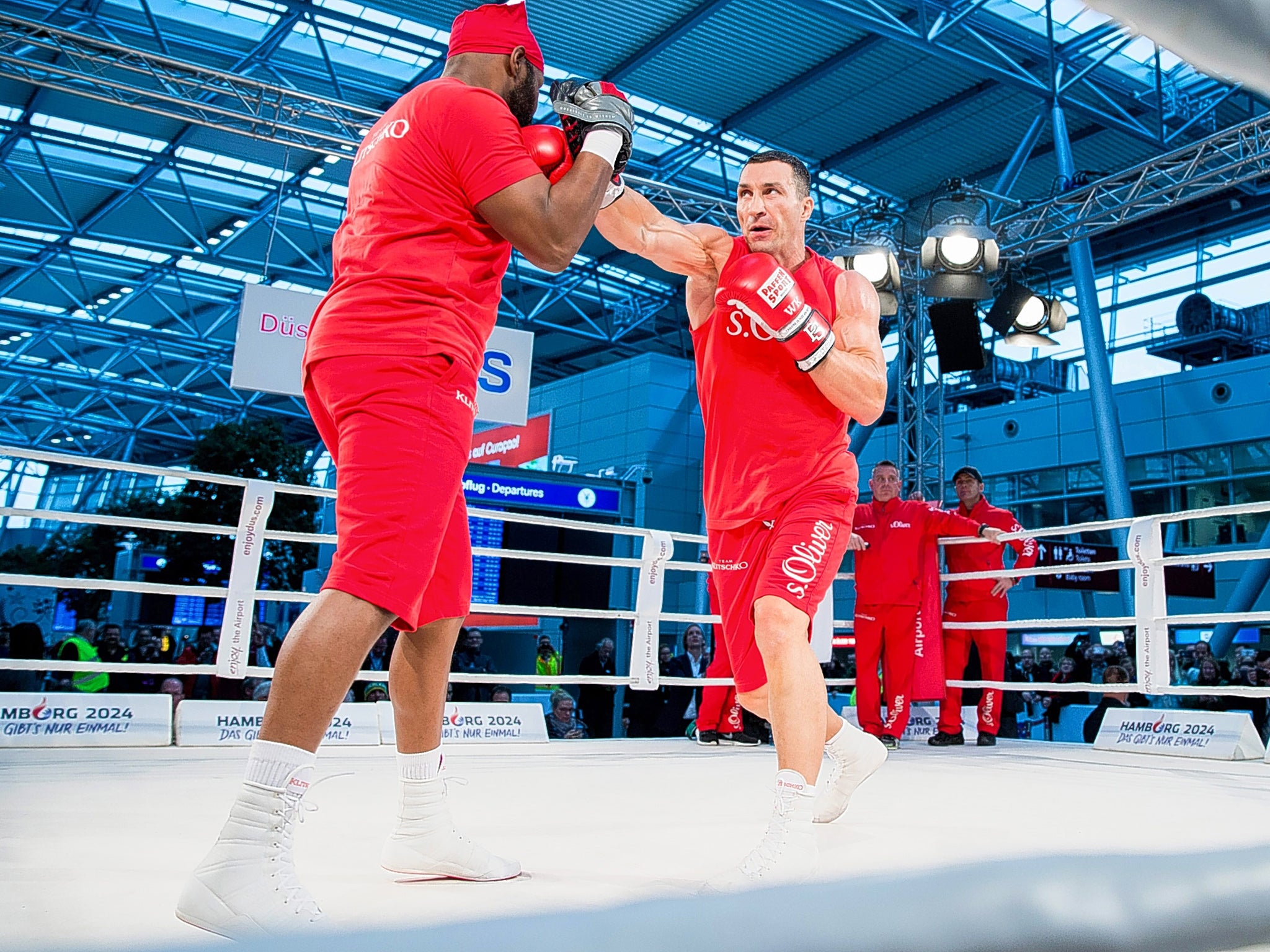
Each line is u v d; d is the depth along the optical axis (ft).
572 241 5.09
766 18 46.55
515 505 41.73
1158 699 42.29
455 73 5.47
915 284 44.21
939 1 44.24
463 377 4.96
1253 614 13.70
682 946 1.13
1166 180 36.94
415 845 5.44
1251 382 56.90
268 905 4.08
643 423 72.79
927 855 6.56
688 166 59.98
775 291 6.79
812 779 6.05
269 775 4.27
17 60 32.58
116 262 76.64
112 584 12.41
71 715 13.05
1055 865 1.36
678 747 16.17
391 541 4.56
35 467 127.65
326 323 4.99
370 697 24.35
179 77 34.55
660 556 15.80
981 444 67.82
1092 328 47.73
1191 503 58.70
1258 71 1.33
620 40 49.29
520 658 46.55
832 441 7.47
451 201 5.01
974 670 26.89
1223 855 1.48
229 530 13.20
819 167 60.29
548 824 7.66
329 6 49.11
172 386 104.63
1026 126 53.88
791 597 6.70
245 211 69.31
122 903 4.51
